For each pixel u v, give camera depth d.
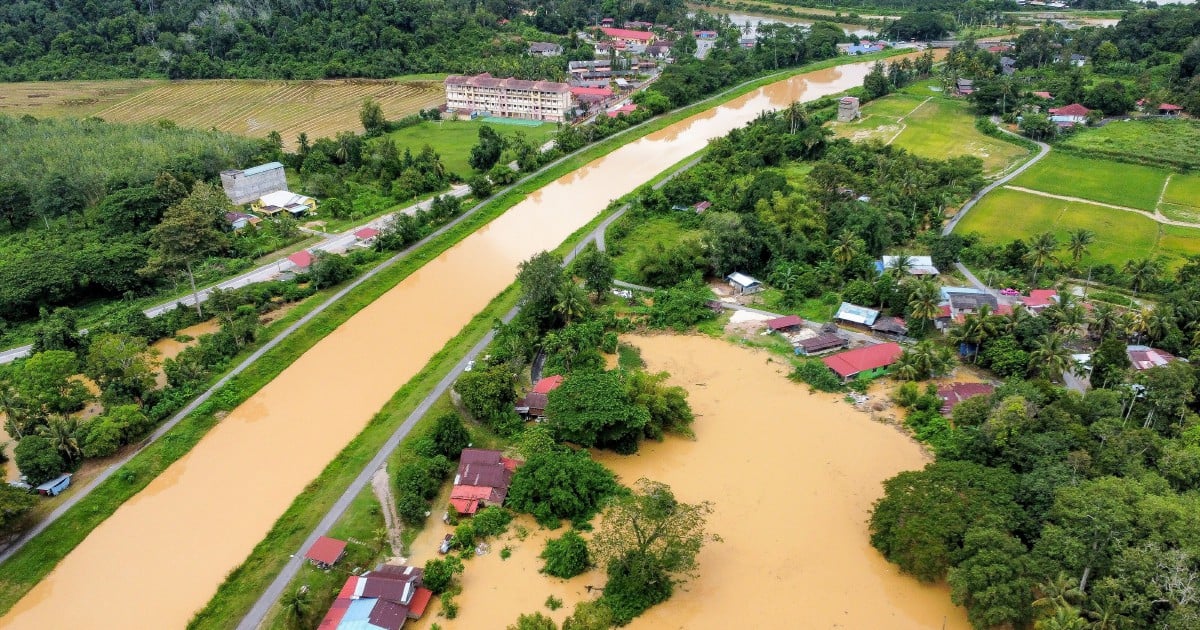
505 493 86.50
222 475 91.56
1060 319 112.06
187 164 175.12
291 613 69.56
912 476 82.38
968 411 94.06
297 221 166.12
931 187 170.38
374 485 88.06
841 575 76.75
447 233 162.00
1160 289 127.31
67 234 151.62
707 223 150.25
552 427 94.69
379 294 138.12
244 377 109.44
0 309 123.25
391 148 191.12
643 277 139.88
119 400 98.50
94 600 74.19
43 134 191.38
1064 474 78.12
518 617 70.69
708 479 90.44
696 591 75.06
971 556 71.44
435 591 74.00
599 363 111.94
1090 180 179.50
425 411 101.56
